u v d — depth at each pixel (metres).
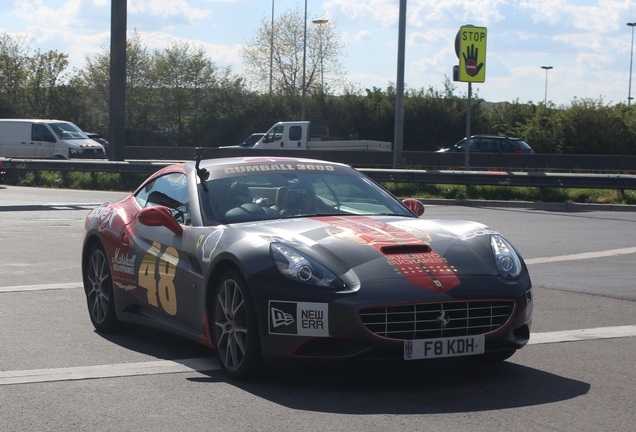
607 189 19.86
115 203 6.70
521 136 47.78
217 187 5.60
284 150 31.64
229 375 4.85
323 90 56.22
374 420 4.04
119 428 3.94
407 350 4.36
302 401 4.39
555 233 13.38
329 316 4.32
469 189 21.03
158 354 5.57
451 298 4.39
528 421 4.03
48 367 5.19
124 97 25.94
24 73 64.12
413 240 4.80
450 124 52.25
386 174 21.88
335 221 5.16
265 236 4.78
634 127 45.91
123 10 25.67
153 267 5.61
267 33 59.34
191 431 3.88
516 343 4.66
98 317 6.39
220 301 4.90
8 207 17.75
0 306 7.29
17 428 3.96
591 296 7.80
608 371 5.08
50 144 32.53
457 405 4.32
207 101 59.69
